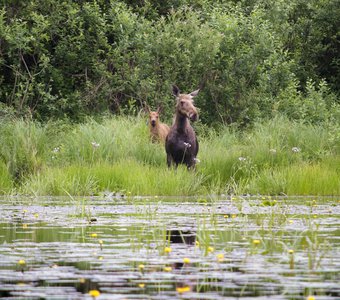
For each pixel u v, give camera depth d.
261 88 81.31
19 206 39.78
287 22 97.25
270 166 58.09
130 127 66.19
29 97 78.81
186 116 55.03
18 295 16.91
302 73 100.50
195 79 80.12
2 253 23.20
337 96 100.06
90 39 81.31
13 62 79.69
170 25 79.94
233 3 90.38
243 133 72.75
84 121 75.12
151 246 24.88
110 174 51.69
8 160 54.09
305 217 34.12
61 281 18.67
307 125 78.38
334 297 16.78
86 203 42.09
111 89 79.56
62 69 82.06
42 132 58.97
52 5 80.12
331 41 102.50
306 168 53.59
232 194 51.41
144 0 85.38
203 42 79.25
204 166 56.09
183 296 16.81
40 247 24.45
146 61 79.12
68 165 55.25
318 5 101.12
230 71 80.75
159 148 61.31
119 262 21.69
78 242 25.61
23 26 79.31
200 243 24.94
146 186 50.31
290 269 20.67
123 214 35.44
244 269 20.62
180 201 44.50
